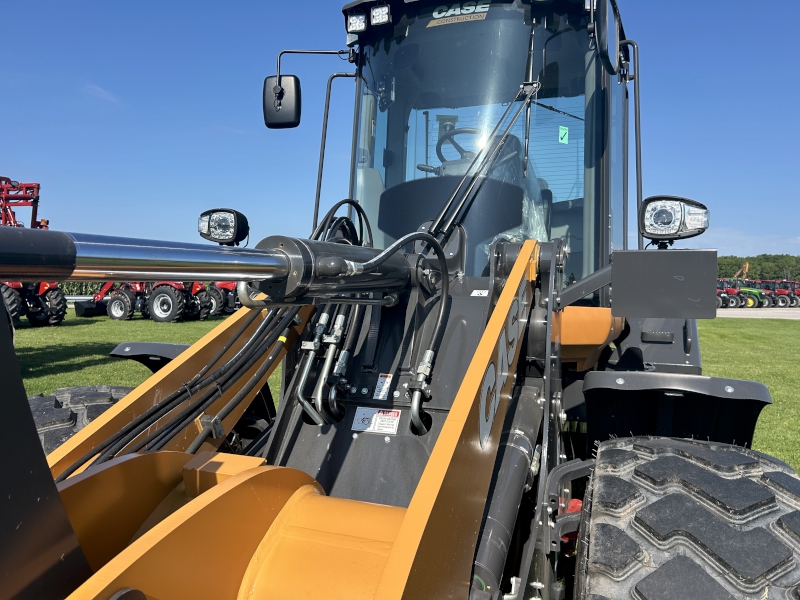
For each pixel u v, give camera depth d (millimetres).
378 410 2215
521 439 2182
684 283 2268
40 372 9789
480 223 3031
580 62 3383
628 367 3299
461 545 1502
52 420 2562
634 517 1710
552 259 2451
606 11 2906
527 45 3355
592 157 3354
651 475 1839
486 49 3383
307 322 2518
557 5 3371
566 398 3557
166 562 1167
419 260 2326
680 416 2480
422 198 3176
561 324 3002
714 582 1516
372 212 3514
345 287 1771
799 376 11320
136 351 2930
